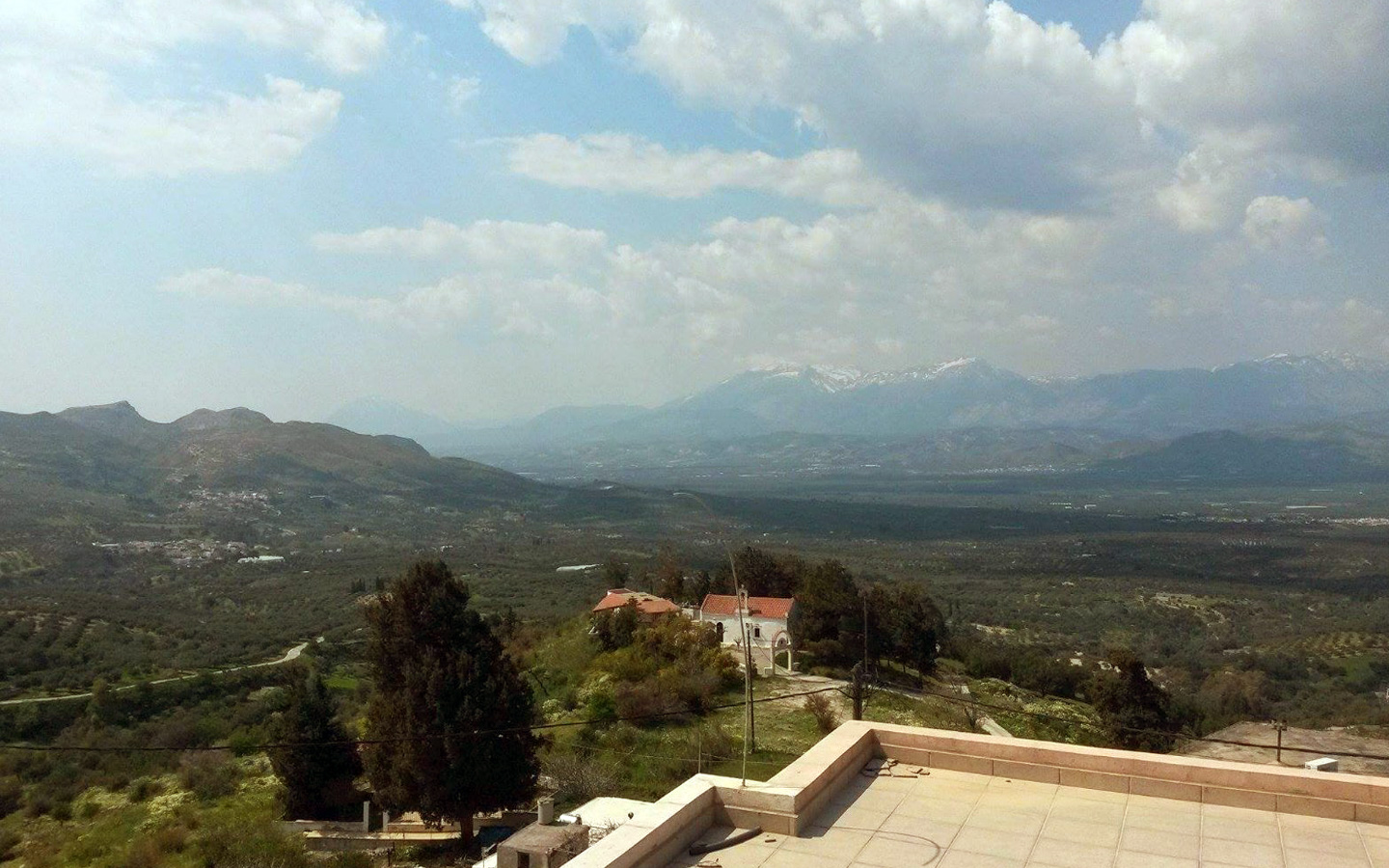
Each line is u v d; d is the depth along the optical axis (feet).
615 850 22.97
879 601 196.24
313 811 114.32
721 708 122.62
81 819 125.08
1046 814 27.55
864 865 24.38
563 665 158.40
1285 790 27.30
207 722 179.83
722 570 229.45
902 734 32.37
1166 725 149.59
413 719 93.91
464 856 90.53
